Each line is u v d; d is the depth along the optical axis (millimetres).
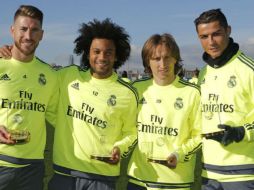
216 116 4594
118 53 5039
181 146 4625
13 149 4520
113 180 4699
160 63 4641
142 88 4922
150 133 4723
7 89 4508
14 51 4613
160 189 4645
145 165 4707
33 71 4684
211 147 4617
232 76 4555
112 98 4688
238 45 4680
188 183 4719
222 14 4637
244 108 4508
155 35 4719
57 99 4883
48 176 7117
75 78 4809
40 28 4617
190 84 4812
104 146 4629
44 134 4816
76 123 4641
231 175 4512
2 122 4480
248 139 4305
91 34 4730
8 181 4547
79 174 4570
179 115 4688
